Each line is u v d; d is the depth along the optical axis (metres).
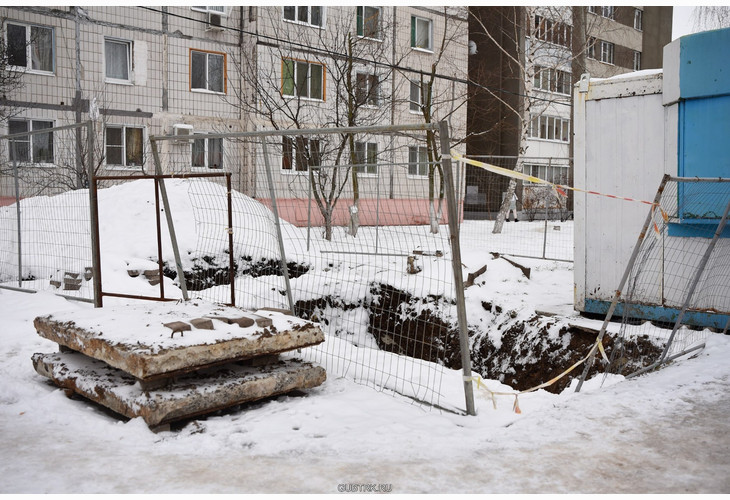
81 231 11.12
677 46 6.70
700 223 6.71
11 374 5.31
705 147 6.61
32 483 3.14
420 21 25.16
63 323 4.92
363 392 4.99
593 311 7.71
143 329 4.52
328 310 10.09
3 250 10.59
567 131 32.69
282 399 4.80
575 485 3.14
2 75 17.22
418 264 10.65
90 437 3.88
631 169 7.35
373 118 19.80
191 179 9.41
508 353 8.00
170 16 20.27
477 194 18.06
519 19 28.83
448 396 4.98
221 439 3.86
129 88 19.73
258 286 10.15
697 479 3.22
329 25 22.20
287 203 16.25
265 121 20.94
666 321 7.11
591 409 4.46
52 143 18.30
